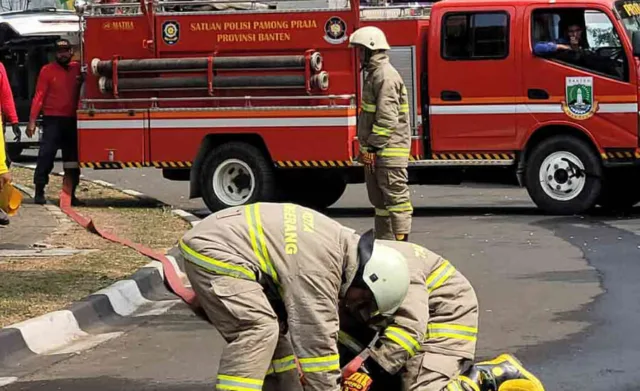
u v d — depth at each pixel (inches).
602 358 318.3
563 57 625.6
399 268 218.2
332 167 644.7
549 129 634.8
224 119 655.1
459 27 637.9
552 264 470.3
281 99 647.1
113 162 673.0
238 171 660.7
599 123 621.6
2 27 1112.8
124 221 600.4
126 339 357.4
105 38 674.2
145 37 667.4
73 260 466.3
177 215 629.9
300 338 211.9
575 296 403.5
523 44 628.7
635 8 638.5
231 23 655.1
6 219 493.7
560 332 350.0
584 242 527.8
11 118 598.5
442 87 641.6
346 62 641.6
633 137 617.6
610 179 652.1
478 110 638.5
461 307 242.2
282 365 239.5
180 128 662.5
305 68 639.8
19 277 426.6
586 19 624.7
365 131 482.9
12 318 358.6
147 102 666.2
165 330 369.7
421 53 646.5
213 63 652.1
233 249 214.1
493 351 327.6
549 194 637.3
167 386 299.6
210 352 337.7
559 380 296.7
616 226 583.8
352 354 249.8
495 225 596.1
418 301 227.3
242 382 210.7
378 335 234.1
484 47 635.5
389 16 647.1
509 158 639.1
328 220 220.7
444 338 240.8
